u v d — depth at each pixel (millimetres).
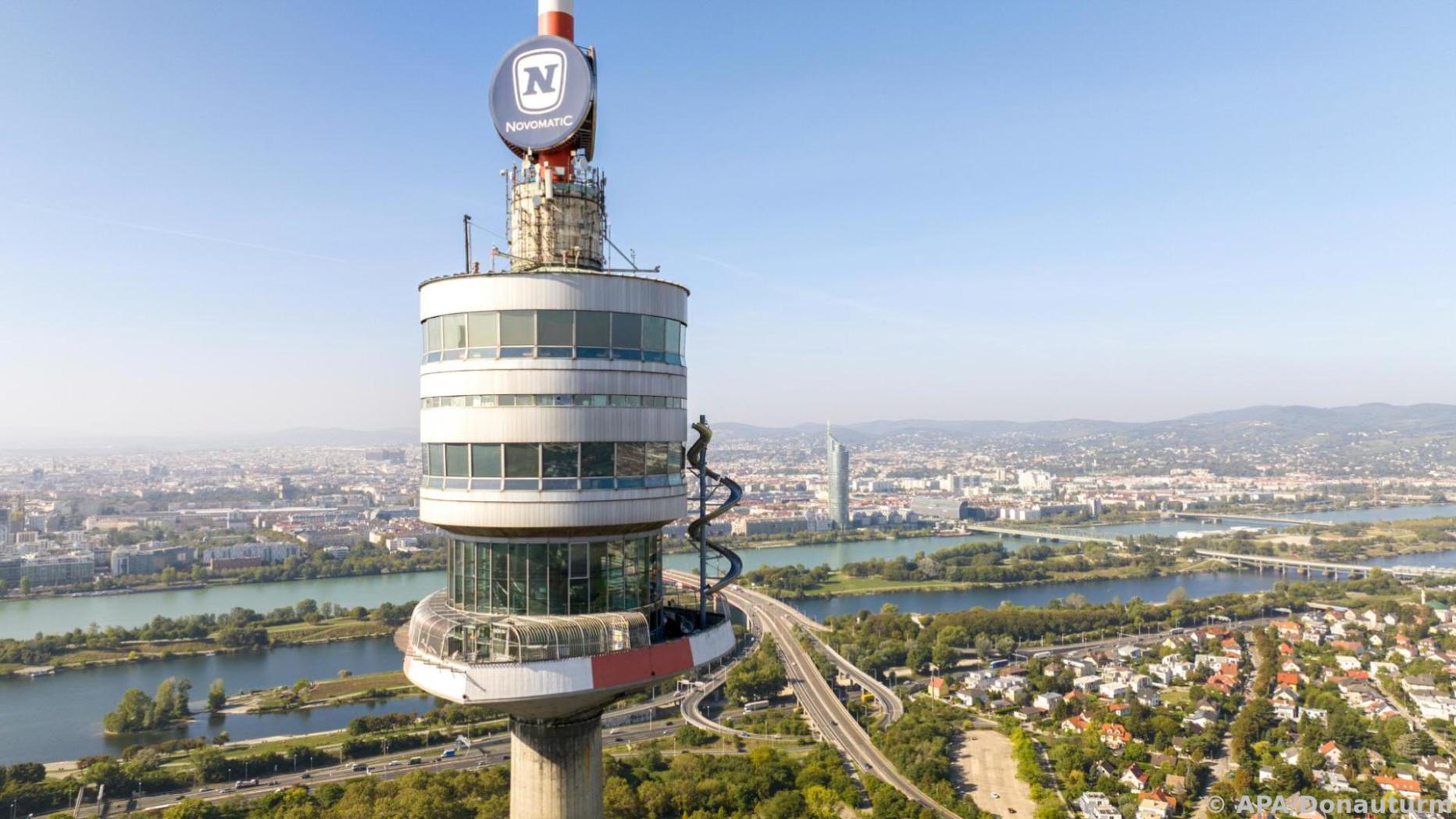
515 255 53625
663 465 52750
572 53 51625
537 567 50312
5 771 183125
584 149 54906
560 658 47781
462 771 172500
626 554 52500
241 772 195125
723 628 57281
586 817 53281
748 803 170875
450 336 50438
